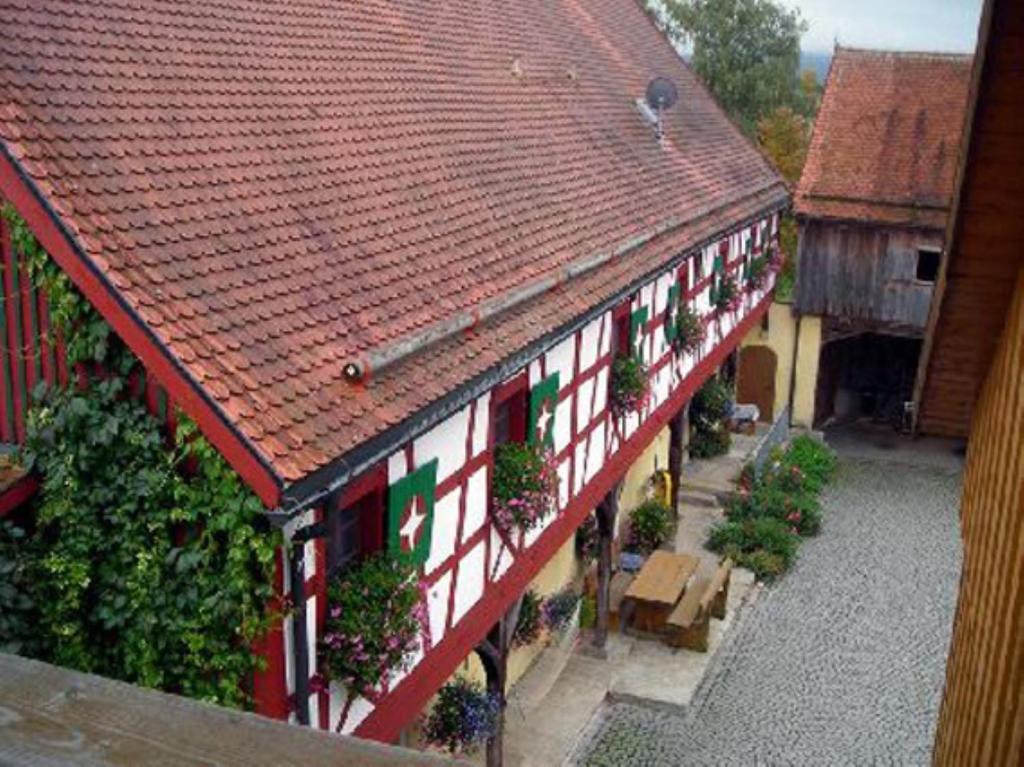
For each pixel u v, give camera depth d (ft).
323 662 25.93
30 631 25.95
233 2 34.45
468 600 34.01
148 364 22.53
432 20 47.65
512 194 40.91
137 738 5.36
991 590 17.76
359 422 24.88
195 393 22.30
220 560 24.48
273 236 27.68
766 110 120.06
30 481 25.66
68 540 25.41
